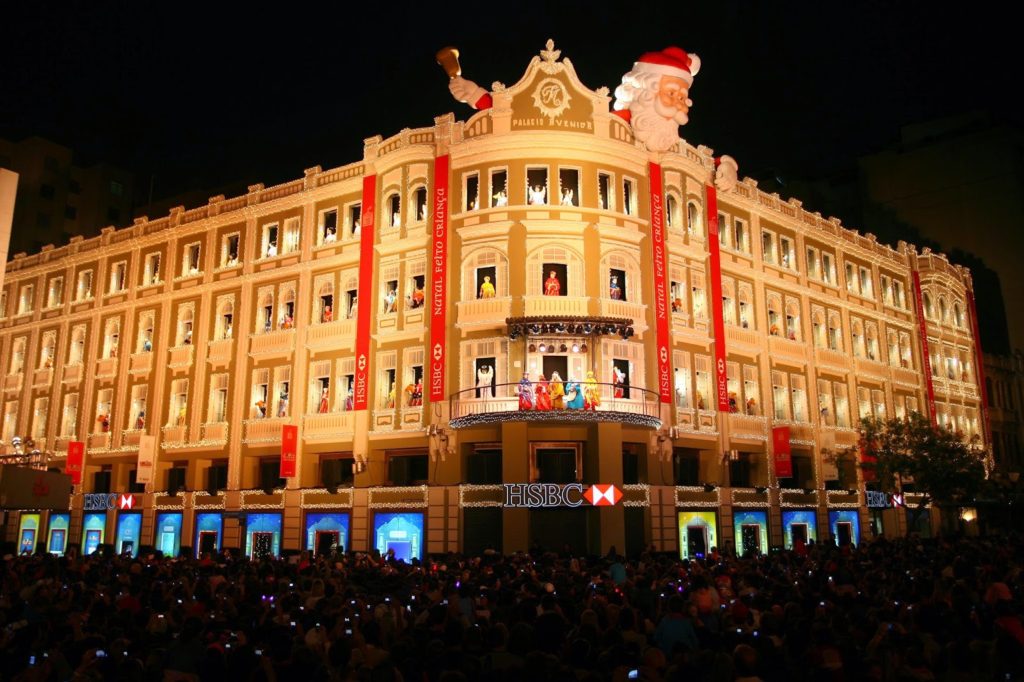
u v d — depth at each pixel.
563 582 15.91
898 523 51.03
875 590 16.44
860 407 50.66
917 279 57.72
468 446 36.19
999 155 66.44
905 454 44.34
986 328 66.19
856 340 51.69
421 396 37.31
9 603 14.75
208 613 13.23
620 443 34.56
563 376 35.75
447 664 8.84
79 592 15.23
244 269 44.66
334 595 13.55
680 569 19.55
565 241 36.78
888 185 71.19
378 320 39.16
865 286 54.03
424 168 39.06
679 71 39.12
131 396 47.41
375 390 38.69
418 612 14.64
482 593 15.28
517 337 35.19
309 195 43.16
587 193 37.47
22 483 26.22
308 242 42.72
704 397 40.50
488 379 35.88
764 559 25.22
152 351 47.03
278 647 9.32
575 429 34.97
